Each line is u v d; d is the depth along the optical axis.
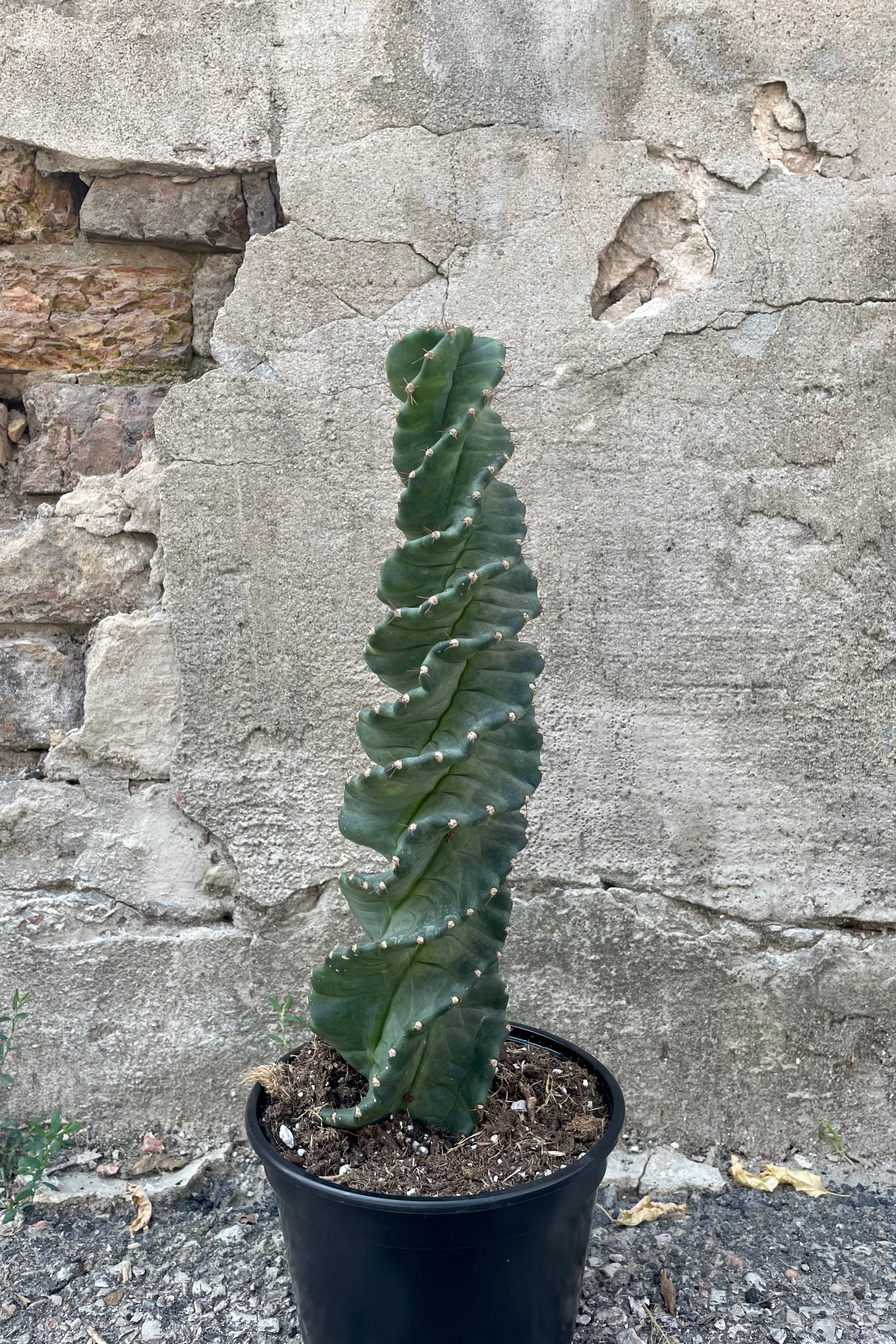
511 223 2.05
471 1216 1.34
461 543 1.37
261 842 2.08
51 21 2.05
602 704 2.06
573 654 2.06
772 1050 2.10
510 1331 1.43
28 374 2.19
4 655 2.12
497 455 1.42
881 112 2.04
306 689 2.06
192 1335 1.64
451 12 2.03
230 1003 2.09
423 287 2.05
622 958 2.09
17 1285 1.74
